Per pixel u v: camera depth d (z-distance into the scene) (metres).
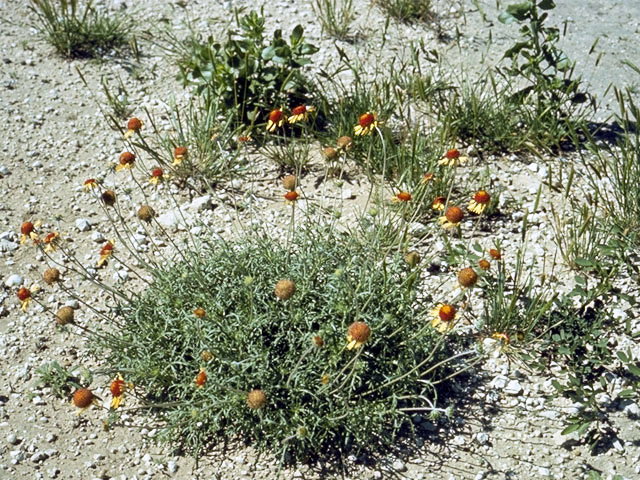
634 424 1.00
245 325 0.99
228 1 1.85
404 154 1.33
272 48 1.46
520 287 1.17
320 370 0.98
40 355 1.10
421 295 1.12
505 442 0.99
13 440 0.99
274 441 0.96
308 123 1.47
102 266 1.23
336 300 1.01
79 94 1.57
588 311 1.12
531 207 1.31
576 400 0.99
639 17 1.84
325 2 1.75
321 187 1.36
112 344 1.05
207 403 0.97
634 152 1.31
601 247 1.15
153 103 1.55
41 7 1.67
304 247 1.09
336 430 0.97
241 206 1.33
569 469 0.96
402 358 1.00
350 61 1.65
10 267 1.23
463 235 1.26
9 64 1.63
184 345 1.00
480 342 1.08
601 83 1.61
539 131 1.42
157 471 0.96
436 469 0.96
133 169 1.40
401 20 1.78
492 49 1.70
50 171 1.40
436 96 1.53
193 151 1.40
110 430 1.01
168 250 1.25
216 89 1.46
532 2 1.41
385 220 1.25
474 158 1.41
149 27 1.75
